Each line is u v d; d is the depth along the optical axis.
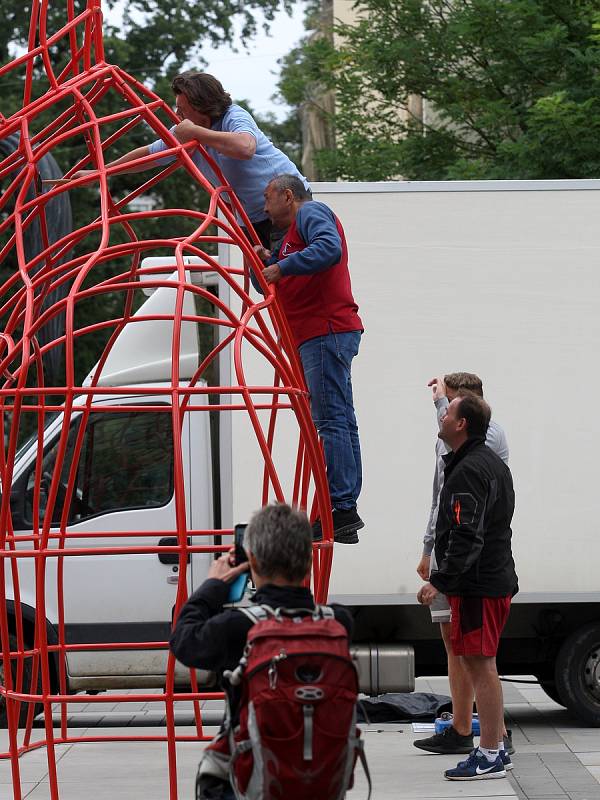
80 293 7.31
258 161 8.64
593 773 10.88
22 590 13.13
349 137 25.98
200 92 8.39
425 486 12.93
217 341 14.38
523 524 12.95
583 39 21.72
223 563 5.98
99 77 8.41
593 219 13.07
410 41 24.30
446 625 11.06
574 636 13.34
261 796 5.19
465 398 10.01
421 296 13.02
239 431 12.88
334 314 8.53
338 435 8.49
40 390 7.23
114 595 13.11
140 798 9.59
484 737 10.05
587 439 12.99
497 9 21.31
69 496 9.53
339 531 8.52
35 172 8.23
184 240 7.59
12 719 7.88
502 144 20.78
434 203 13.05
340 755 5.20
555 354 13.02
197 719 10.48
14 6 36.41
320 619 5.43
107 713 14.90
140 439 13.37
